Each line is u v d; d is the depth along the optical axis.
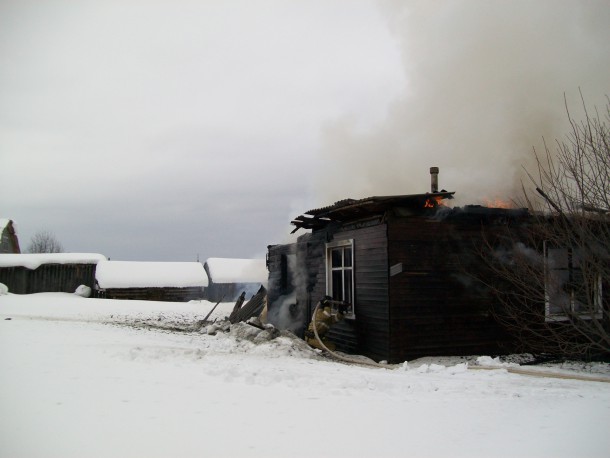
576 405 5.21
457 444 3.78
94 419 4.06
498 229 9.94
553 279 8.60
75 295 27.47
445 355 9.27
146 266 31.03
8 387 4.97
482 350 9.52
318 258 12.65
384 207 9.45
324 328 10.56
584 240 7.63
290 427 4.10
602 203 7.45
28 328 9.97
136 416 4.20
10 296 21.70
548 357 9.48
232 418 4.29
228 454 3.40
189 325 14.20
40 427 3.80
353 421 4.35
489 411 4.88
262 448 3.55
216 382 5.79
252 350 9.23
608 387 6.58
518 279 9.37
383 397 5.42
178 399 4.86
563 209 7.95
